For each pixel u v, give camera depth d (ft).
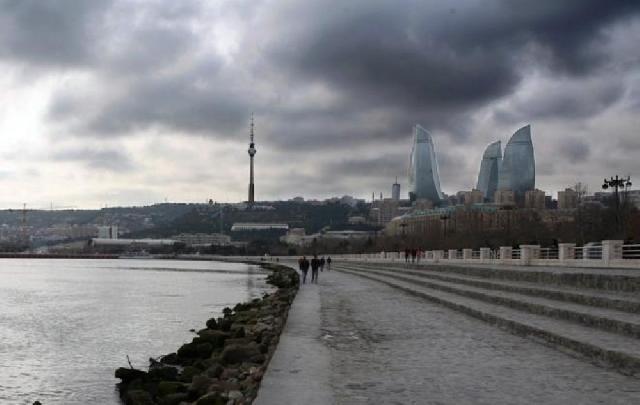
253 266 568.41
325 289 128.57
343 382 35.70
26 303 169.99
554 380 34.45
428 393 32.53
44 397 57.82
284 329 60.49
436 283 113.09
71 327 112.68
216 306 157.28
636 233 237.86
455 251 225.97
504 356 42.55
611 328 45.75
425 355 44.37
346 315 73.82
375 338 53.47
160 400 45.73
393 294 111.86
